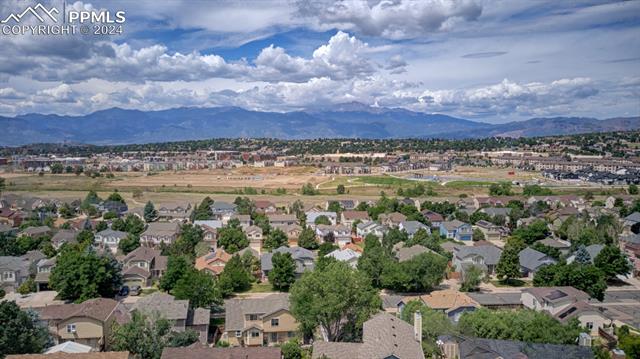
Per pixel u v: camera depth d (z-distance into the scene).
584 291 62.22
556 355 38.50
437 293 57.28
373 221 111.38
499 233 106.06
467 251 77.69
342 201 139.38
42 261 73.88
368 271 69.38
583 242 86.62
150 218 122.69
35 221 106.69
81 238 91.75
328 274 48.22
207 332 50.50
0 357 36.22
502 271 72.38
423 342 42.91
